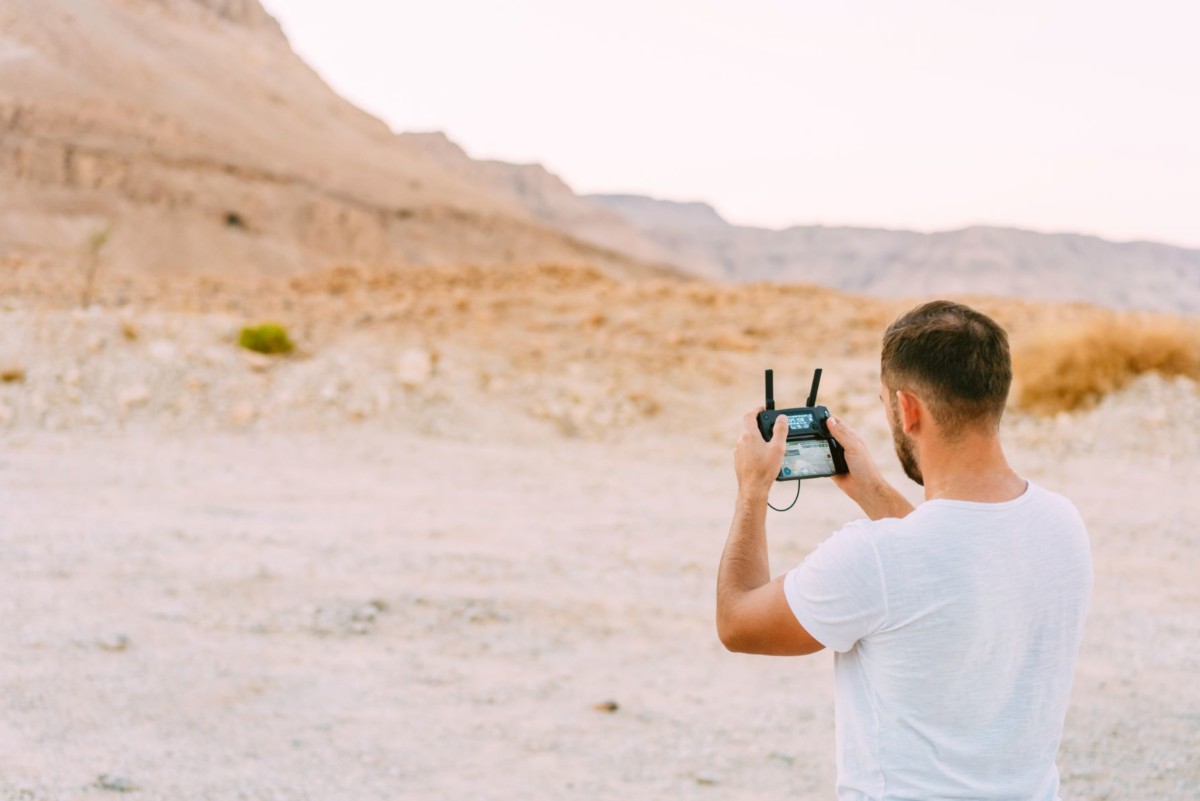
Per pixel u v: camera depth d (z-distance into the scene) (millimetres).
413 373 13953
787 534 8383
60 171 155750
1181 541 8477
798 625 1843
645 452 12109
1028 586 1800
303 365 14227
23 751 4148
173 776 4031
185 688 4906
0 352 13266
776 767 4363
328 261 173000
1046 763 1847
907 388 1927
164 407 12492
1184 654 5855
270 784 4012
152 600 6145
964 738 1787
